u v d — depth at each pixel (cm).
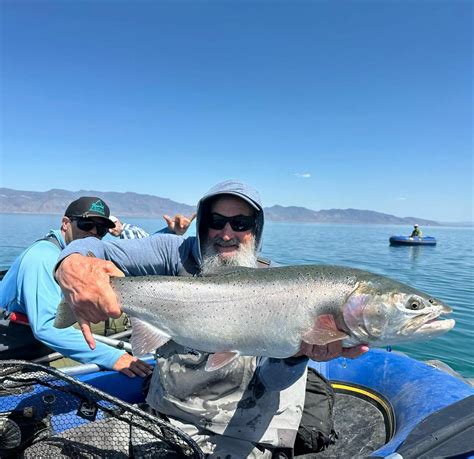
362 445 112
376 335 94
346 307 94
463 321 313
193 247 111
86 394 94
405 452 80
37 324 121
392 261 761
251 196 109
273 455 96
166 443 88
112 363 124
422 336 95
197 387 96
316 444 106
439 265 704
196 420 96
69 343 122
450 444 82
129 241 110
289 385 93
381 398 129
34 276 124
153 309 98
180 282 99
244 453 94
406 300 94
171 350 100
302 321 94
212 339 96
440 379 125
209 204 111
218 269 102
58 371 91
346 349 97
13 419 95
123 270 108
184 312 97
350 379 139
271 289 96
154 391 103
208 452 93
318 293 95
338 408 128
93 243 103
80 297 91
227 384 96
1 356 129
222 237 110
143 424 90
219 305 97
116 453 91
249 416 95
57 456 92
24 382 97
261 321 95
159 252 110
